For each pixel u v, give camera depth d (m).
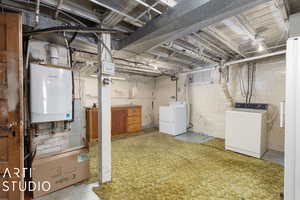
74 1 1.67
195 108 5.29
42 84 1.85
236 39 2.66
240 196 1.86
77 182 2.12
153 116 6.88
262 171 2.49
